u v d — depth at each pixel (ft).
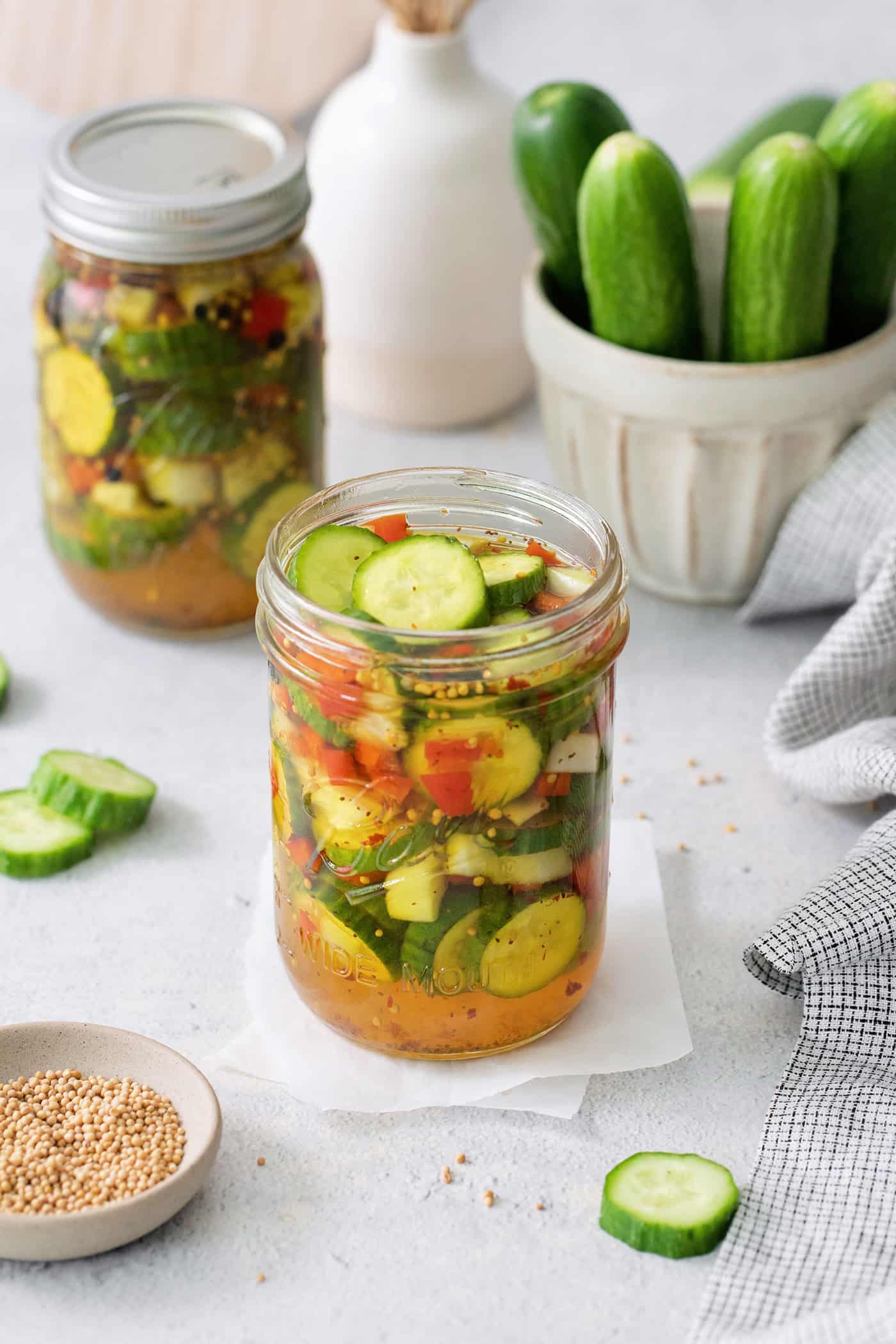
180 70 4.04
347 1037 2.56
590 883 2.51
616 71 4.54
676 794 2.88
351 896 2.44
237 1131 2.51
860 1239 2.39
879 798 2.87
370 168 3.28
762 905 2.74
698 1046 2.59
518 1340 2.35
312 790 2.43
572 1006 2.56
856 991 2.54
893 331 2.99
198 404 2.89
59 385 2.92
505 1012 2.50
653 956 2.66
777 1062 2.58
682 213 2.90
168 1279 2.39
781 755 2.87
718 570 3.12
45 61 4.20
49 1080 2.50
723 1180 2.43
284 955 2.58
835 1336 2.29
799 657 3.09
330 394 3.51
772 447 2.98
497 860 2.42
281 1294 2.38
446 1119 2.52
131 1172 2.42
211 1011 2.62
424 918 2.43
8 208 4.02
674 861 2.79
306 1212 2.44
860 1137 2.47
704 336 3.04
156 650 3.11
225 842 2.82
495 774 2.38
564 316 3.14
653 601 3.19
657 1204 2.41
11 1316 2.36
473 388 3.43
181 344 2.86
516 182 3.04
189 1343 2.35
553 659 2.38
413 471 2.57
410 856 2.41
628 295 2.94
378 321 3.35
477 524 2.59
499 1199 2.46
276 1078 2.55
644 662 3.08
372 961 2.46
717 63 4.58
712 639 3.13
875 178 2.91
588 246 2.93
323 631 2.38
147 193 2.90
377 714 2.37
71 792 2.80
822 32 4.76
